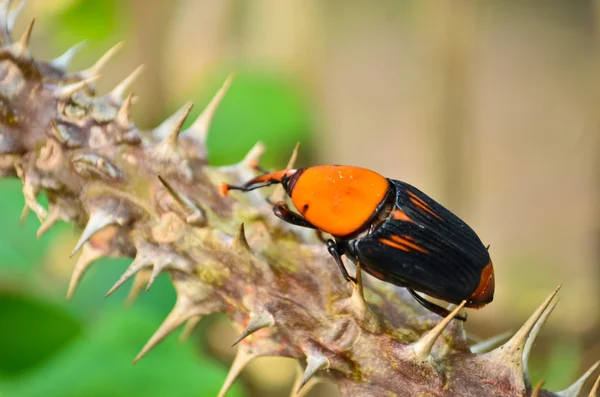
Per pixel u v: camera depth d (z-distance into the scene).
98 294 0.33
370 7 0.57
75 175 0.27
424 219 0.26
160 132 0.27
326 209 0.27
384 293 0.26
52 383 0.30
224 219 0.26
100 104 0.27
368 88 0.54
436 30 0.46
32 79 0.27
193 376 0.30
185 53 0.49
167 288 0.33
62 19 0.46
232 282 0.26
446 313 0.26
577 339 0.43
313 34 0.51
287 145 0.40
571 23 0.79
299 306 0.26
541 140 0.67
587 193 0.61
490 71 0.75
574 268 0.54
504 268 0.56
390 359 0.25
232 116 0.38
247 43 0.50
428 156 0.48
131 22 0.47
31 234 0.34
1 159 0.27
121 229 0.27
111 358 0.30
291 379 0.44
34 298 0.32
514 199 0.63
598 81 0.67
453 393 0.25
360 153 0.52
